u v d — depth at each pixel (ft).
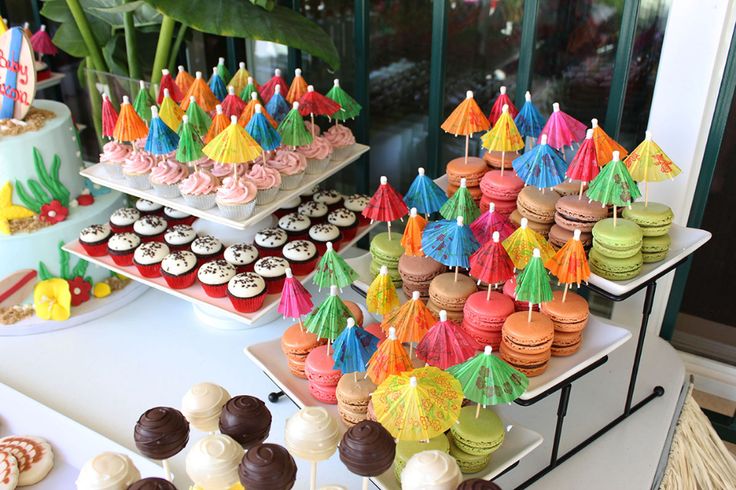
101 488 2.84
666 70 4.67
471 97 4.30
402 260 4.17
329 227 4.98
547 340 3.48
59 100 7.65
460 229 3.56
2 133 4.81
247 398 3.12
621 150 3.92
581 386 4.61
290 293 3.82
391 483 3.32
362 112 5.75
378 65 7.11
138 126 4.54
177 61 6.78
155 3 4.59
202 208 4.47
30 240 4.96
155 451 2.92
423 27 6.77
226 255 4.80
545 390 3.48
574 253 3.48
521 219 3.88
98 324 5.22
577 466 4.00
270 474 2.67
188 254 4.80
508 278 3.50
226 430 3.03
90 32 5.52
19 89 4.90
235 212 4.27
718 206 5.87
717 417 5.57
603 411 4.40
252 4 4.92
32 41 6.32
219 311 4.76
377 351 3.34
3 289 5.03
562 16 5.73
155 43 6.15
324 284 3.88
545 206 3.95
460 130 4.29
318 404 3.87
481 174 4.39
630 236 3.64
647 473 3.96
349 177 7.40
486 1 6.19
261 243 4.90
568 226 3.87
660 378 4.71
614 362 4.85
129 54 5.58
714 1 4.34
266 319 5.18
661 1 5.03
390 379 3.05
